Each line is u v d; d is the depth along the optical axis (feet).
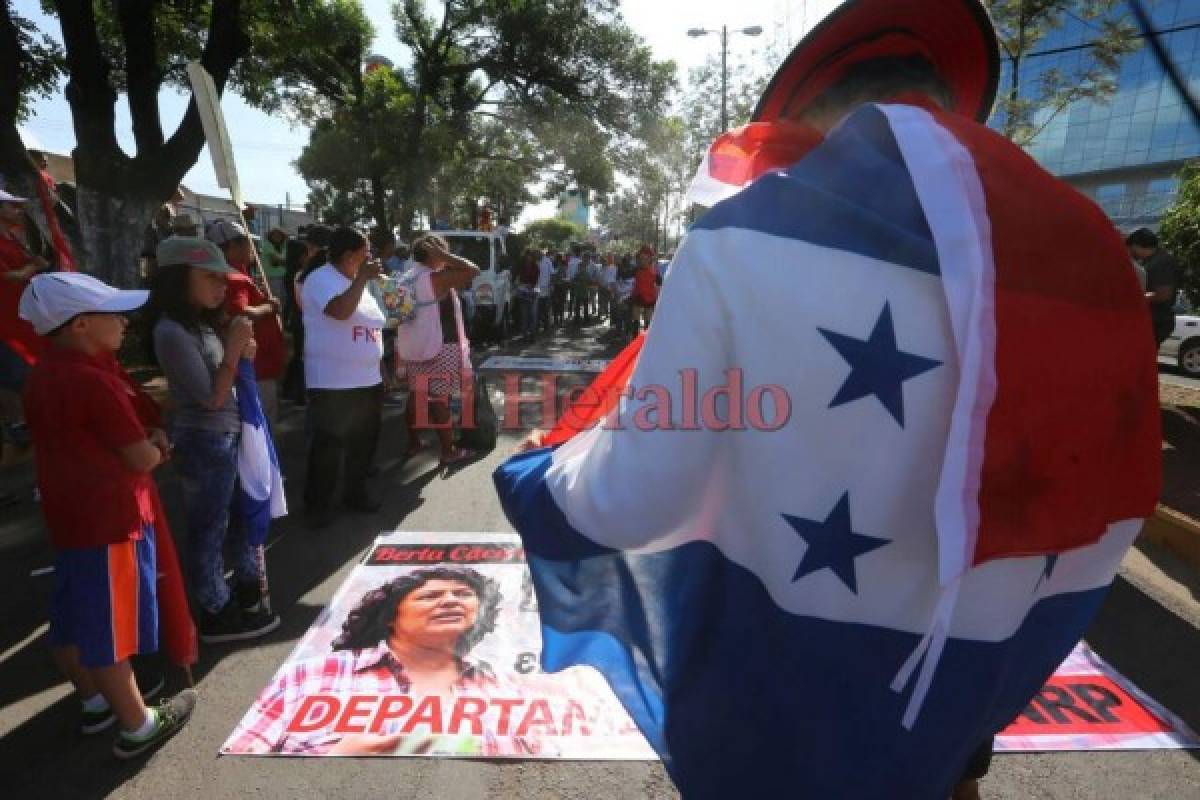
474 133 83.97
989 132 3.39
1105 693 9.64
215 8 31.55
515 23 67.56
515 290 48.32
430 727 8.85
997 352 2.91
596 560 3.95
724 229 3.21
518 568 12.94
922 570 3.19
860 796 3.38
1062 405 3.01
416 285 18.37
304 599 12.01
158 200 31.32
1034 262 3.04
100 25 42.75
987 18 3.70
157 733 8.54
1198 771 8.30
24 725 9.01
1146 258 20.95
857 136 3.31
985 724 3.51
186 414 10.08
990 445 2.92
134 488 7.97
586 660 4.30
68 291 7.61
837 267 3.05
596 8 70.90
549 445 4.65
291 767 8.23
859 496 3.11
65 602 7.87
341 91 73.97
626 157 79.15
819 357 3.04
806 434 3.11
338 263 14.60
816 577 3.26
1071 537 3.10
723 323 3.15
